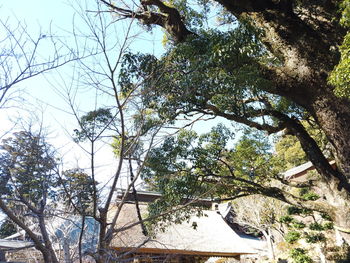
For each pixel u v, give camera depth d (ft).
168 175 24.06
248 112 25.70
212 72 21.47
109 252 9.55
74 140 11.12
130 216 30.94
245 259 63.57
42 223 9.54
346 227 24.56
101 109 12.22
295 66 25.21
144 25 28.19
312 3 27.20
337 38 24.03
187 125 25.39
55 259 9.04
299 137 29.12
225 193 29.32
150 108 18.51
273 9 27.50
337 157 26.22
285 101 30.45
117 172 10.37
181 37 28.68
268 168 31.24
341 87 16.70
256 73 21.93
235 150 31.48
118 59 11.63
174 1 32.94
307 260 42.47
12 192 10.20
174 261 29.63
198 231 38.11
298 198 28.09
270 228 62.13
